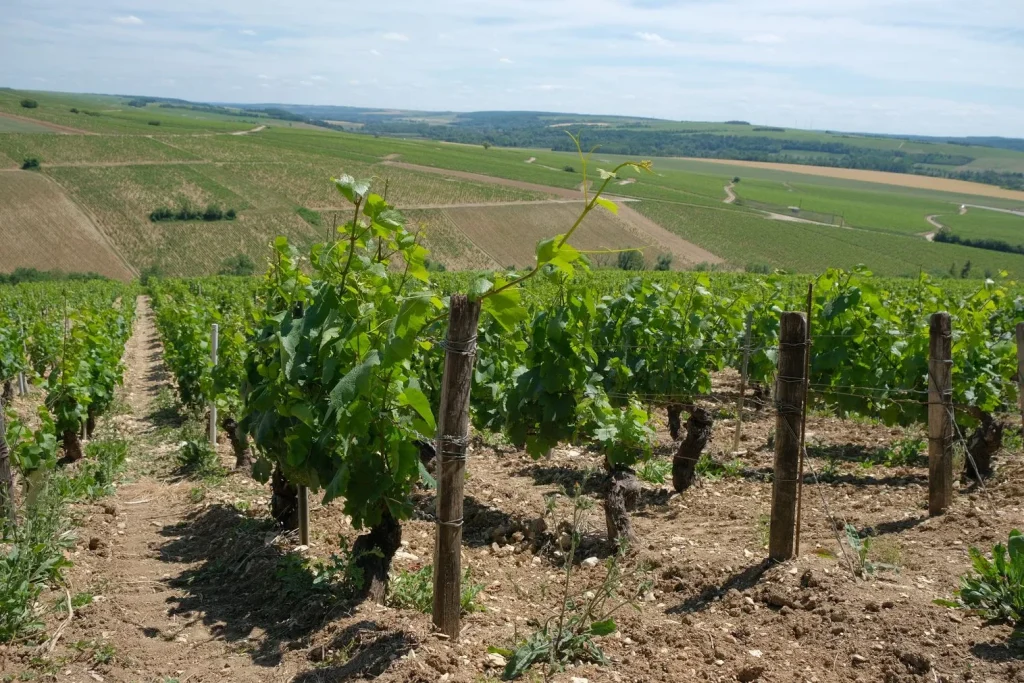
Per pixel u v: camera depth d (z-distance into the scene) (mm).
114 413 14367
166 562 6699
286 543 6617
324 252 5801
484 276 4520
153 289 45062
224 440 11789
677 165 189500
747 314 10977
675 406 10453
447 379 4328
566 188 101938
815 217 100312
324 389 5629
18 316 19938
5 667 4559
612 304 10211
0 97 181375
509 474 9219
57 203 73250
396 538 5578
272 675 4453
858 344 9508
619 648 4613
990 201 140250
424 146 153500
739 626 4855
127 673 4574
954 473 8086
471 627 4898
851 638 4484
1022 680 3918
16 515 6383
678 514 7516
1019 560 4586
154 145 104750
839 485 8188
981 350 8641
